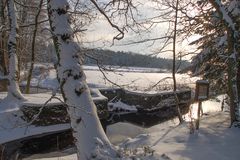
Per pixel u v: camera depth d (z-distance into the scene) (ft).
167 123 68.44
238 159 29.17
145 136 36.99
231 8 40.55
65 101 23.26
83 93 23.30
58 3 23.32
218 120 44.62
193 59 58.65
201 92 38.55
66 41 23.35
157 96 82.79
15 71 53.16
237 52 39.52
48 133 49.01
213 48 54.03
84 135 22.59
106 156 22.11
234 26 38.37
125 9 29.68
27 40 81.10
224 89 57.06
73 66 23.24
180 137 35.91
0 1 65.46
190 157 29.19
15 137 44.93
